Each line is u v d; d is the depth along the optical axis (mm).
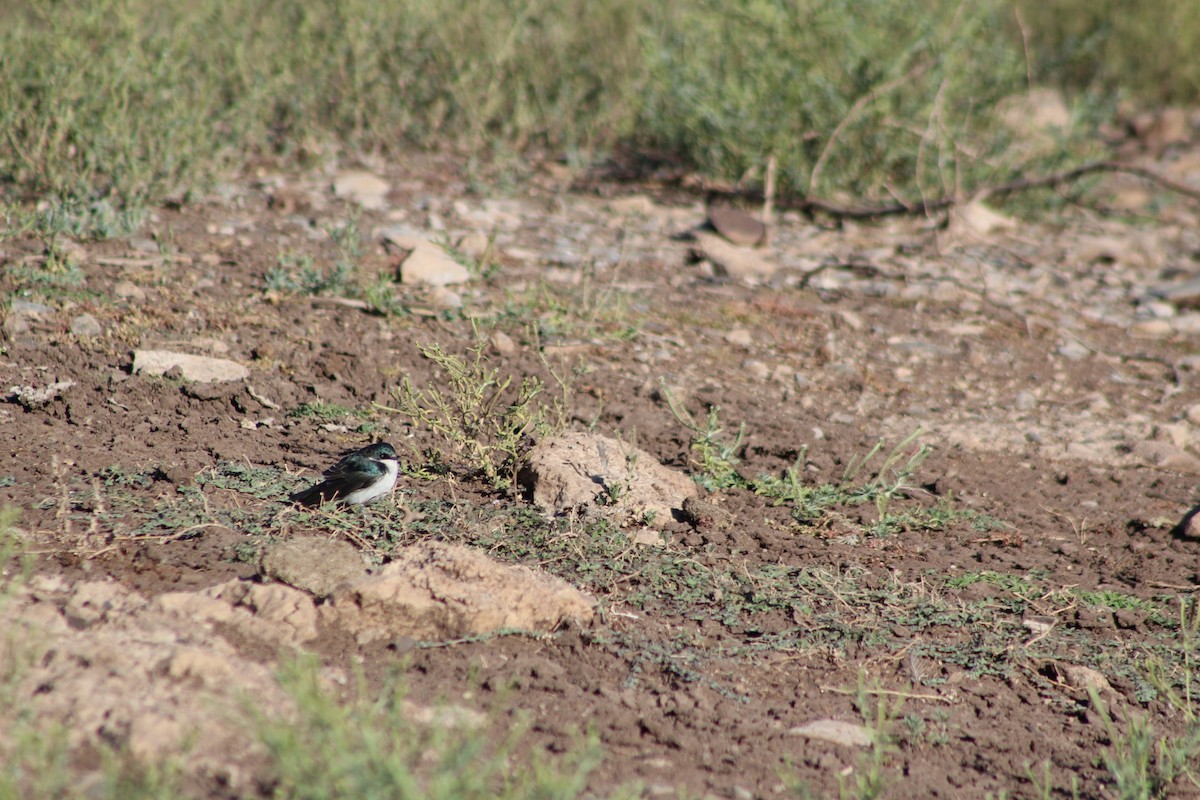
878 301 16094
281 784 5406
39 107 15398
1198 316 16469
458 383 10461
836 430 11852
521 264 15883
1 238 13633
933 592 8758
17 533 7996
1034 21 27672
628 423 11320
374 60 20141
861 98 19391
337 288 13742
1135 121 25359
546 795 5426
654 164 20859
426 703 6664
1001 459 11617
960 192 19062
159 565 7875
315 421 10625
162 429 10047
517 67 21266
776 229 18672
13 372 10555
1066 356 14680
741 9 19766
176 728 5648
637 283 15750
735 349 13867
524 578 7859
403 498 9234
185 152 16375
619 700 7094
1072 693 7762
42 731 5551
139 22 16984
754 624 8180
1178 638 8430
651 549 8961
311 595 7594
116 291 12789
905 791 6488
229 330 12328
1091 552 9750
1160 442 12023
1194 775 6859
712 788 6270
